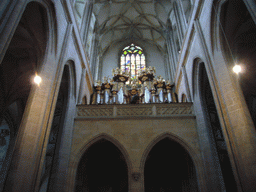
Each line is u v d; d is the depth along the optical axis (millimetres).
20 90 16891
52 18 11773
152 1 25578
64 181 12414
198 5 14078
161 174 17766
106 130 14258
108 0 24766
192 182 14750
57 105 19188
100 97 22047
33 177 8891
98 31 25828
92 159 17938
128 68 28609
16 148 8594
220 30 11859
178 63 19844
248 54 14320
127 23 28766
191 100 15906
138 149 13578
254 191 8273
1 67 15312
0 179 16656
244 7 11688
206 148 12977
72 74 15422
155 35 29469
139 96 21781
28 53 14492
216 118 17500
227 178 15039
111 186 17625
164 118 14602
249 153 8836
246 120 9367
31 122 9289
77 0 19016
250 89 16297
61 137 13172
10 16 7230
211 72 11820
